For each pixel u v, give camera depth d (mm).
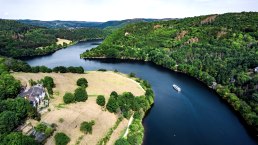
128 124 128125
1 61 198875
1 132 95875
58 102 134500
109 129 119000
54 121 112500
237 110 150500
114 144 108062
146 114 146750
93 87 169250
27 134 99688
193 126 133750
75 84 171250
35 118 112188
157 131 127062
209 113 150125
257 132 126500
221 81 192375
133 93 166625
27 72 189750
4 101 111000
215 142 119000
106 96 152875
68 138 102625
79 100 137250
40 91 136625
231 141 120250
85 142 106188
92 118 122688
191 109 155250
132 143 109062
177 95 179250
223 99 171125
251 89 158875
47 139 100438
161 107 157250
